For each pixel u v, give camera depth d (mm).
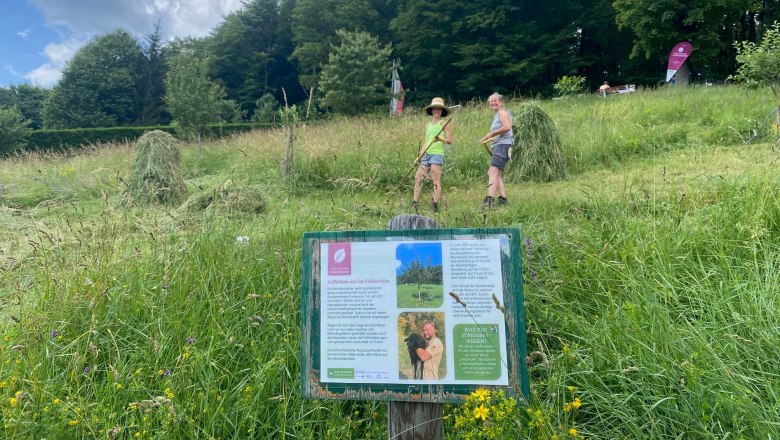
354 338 2074
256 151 12273
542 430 2127
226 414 2568
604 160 9242
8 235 5055
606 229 4105
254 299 3436
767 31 10617
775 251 3426
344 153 10703
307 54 41188
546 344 2994
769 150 6637
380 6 40000
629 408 2436
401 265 2074
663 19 23250
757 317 2732
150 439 2354
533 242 4109
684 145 9109
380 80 22359
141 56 55562
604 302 3281
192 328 3137
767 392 2322
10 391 2613
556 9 31703
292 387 2811
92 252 3910
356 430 2648
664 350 2588
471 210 5715
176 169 8969
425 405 2121
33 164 13562
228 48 52500
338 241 2133
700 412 2279
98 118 50125
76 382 2752
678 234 3756
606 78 33969
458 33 32375
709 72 26703
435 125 6926
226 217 4770
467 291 2018
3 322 3305
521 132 8867
